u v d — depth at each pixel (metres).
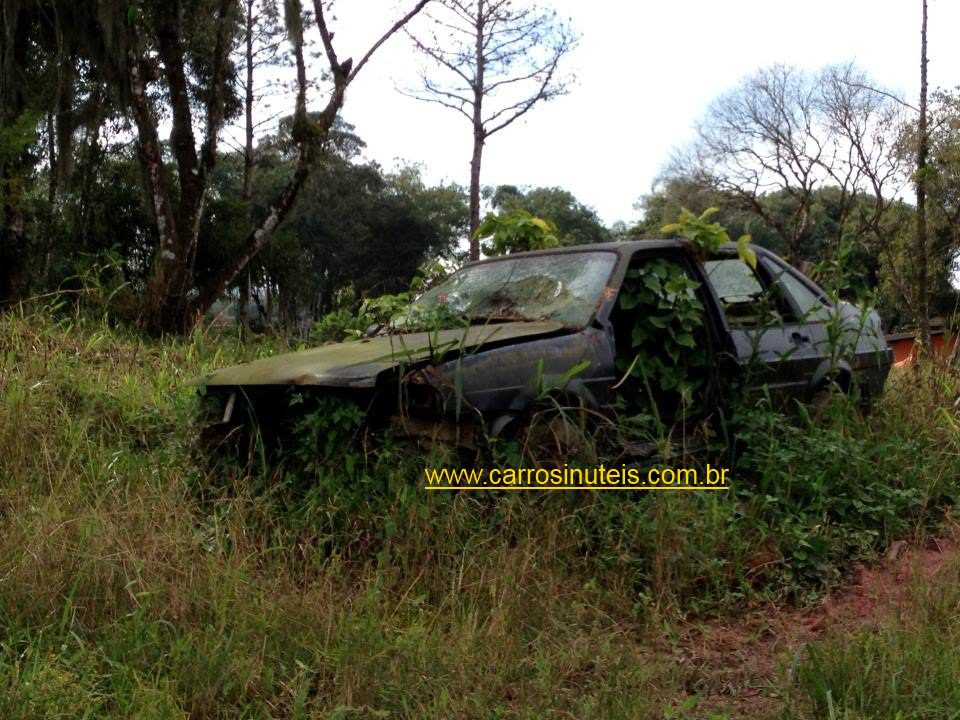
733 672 3.71
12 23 14.18
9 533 4.23
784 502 5.11
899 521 5.16
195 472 5.17
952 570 4.43
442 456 4.51
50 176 17.73
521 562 4.15
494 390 4.73
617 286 5.43
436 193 44.28
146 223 19.64
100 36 14.58
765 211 36.22
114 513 4.43
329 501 4.52
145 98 14.20
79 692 3.10
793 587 4.53
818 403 6.25
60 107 15.66
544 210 44.19
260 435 4.99
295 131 15.14
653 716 3.31
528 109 18.19
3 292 13.95
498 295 5.81
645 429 5.21
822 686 3.29
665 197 38.06
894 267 20.50
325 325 7.98
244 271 17.67
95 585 3.82
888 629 3.70
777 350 6.02
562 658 3.61
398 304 6.46
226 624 3.66
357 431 4.66
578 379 5.05
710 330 5.75
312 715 3.21
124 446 5.77
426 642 3.63
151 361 7.98
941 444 6.07
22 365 6.77
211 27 18.30
